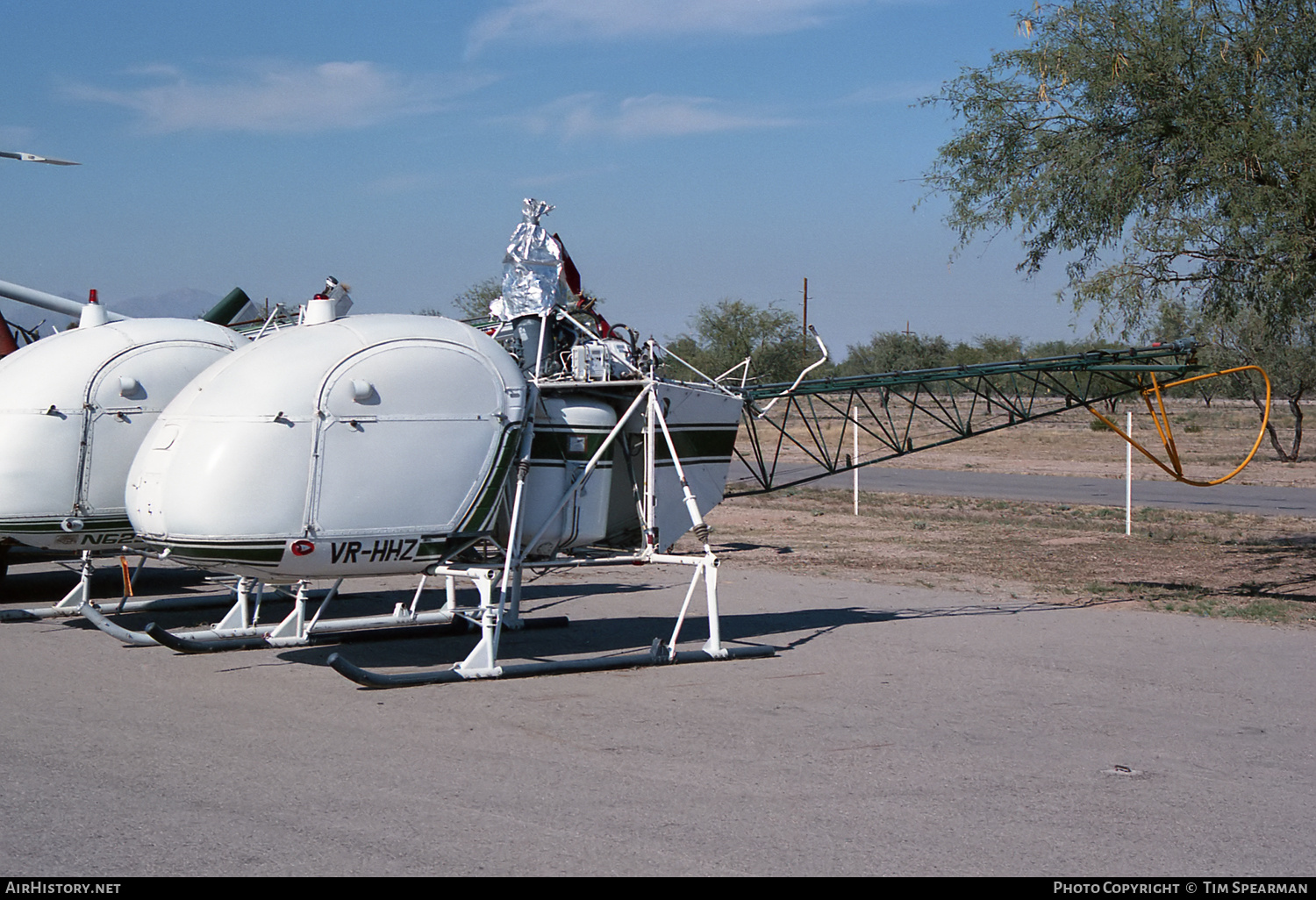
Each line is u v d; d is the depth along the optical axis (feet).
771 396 37.99
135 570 51.72
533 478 31.83
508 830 18.39
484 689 28.60
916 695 28.76
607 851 17.49
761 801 20.06
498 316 35.09
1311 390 122.62
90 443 37.27
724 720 25.82
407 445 28.96
